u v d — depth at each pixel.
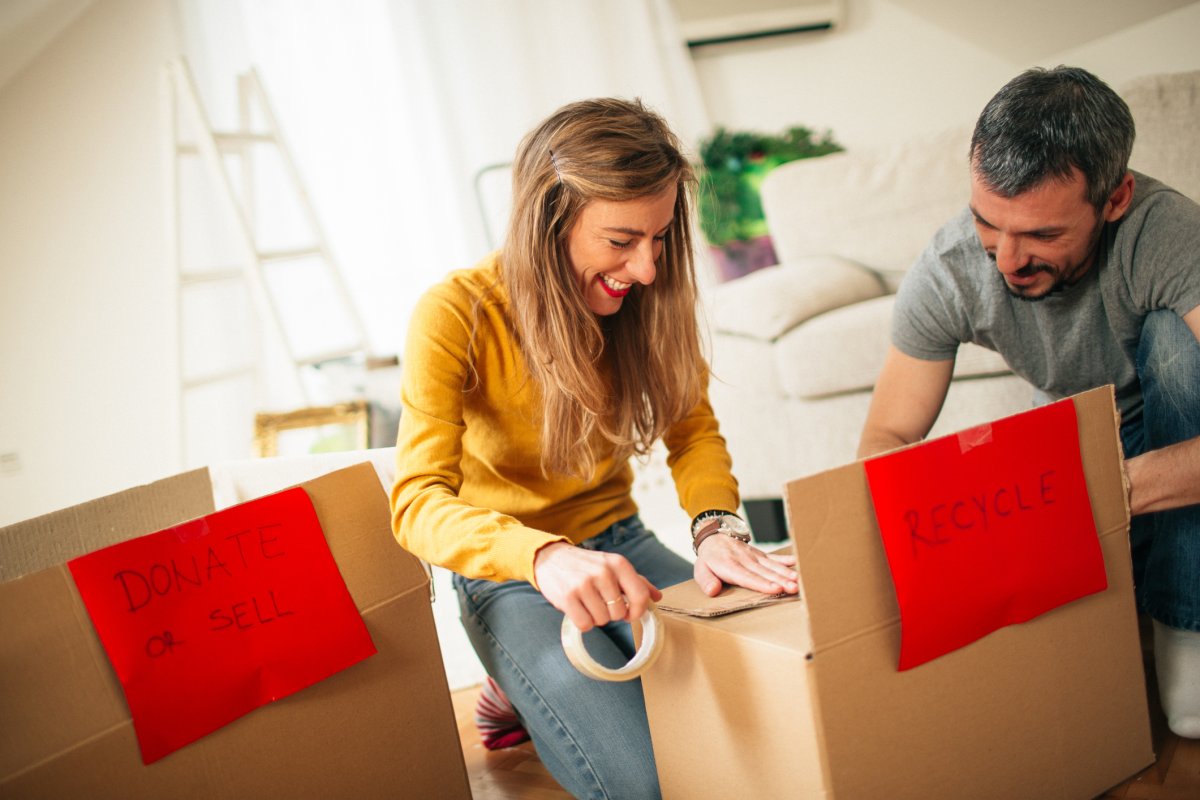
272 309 2.63
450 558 0.96
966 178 2.59
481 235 3.41
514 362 1.17
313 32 3.22
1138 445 1.37
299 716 0.91
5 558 1.08
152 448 3.00
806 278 2.45
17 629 0.76
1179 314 1.15
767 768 0.84
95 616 0.80
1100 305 1.24
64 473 2.91
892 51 3.80
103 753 0.80
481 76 3.44
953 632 0.83
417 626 1.01
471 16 3.43
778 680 0.80
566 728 1.07
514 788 1.31
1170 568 1.13
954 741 0.85
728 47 3.80
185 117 2.97
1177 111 2.03
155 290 2.99
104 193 2.93
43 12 2.74
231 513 0.89
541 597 1.20
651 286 1.21
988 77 3.73
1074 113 1.07
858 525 0.79
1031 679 0.91
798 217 2.77
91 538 1.16
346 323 3.23
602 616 0.86
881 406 1.45
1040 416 0.90
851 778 0.79
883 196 2.68
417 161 3.33
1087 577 0.92
